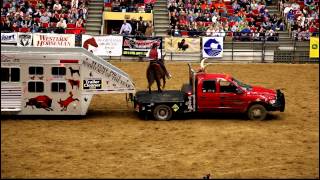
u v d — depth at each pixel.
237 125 22.28
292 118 23.84
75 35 41.34
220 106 23.03
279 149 18.50
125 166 16.33
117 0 50.31
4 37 40.44
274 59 43.75
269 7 52.22
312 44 43.56
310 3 52.56
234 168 16.22
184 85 24.44
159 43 42.28
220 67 39.78
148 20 47.81
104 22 48.75
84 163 16.61
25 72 22.58
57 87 22.84
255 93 23.19
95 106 26.64
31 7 48.84
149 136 20.22
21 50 22.62
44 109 22.84
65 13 48.53
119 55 42.06
